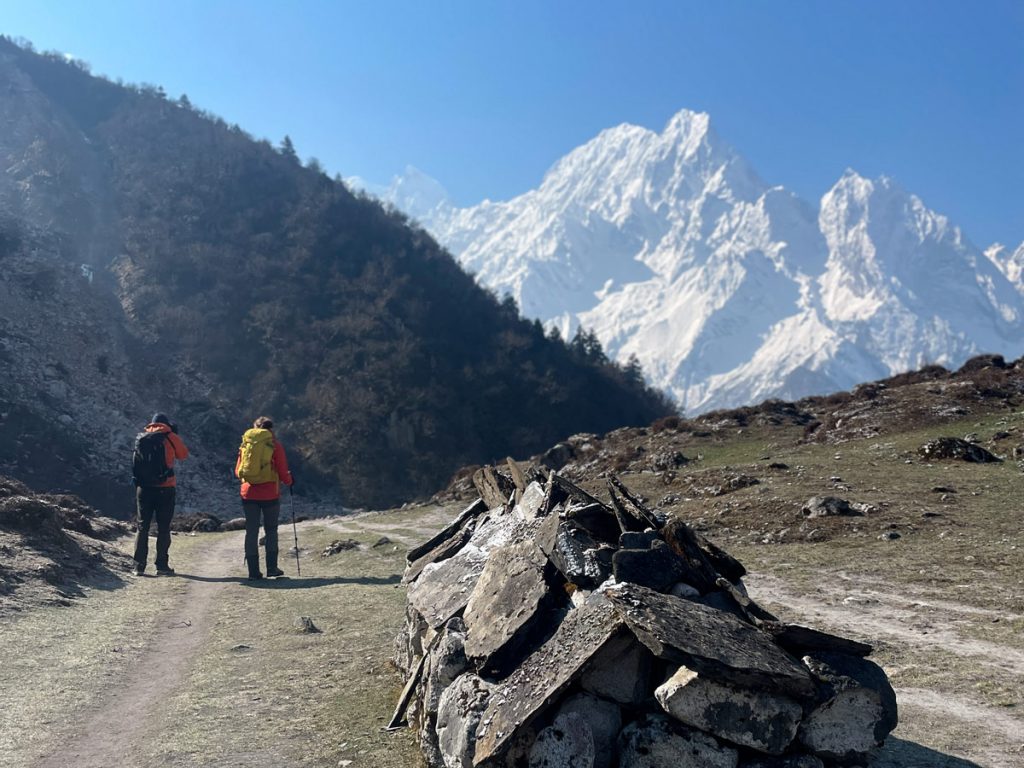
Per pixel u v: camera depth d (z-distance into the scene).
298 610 12.30
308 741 6.58
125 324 122.62
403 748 6.23
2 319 100.81
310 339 131.00
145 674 8.91
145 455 16.12
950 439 22.47
